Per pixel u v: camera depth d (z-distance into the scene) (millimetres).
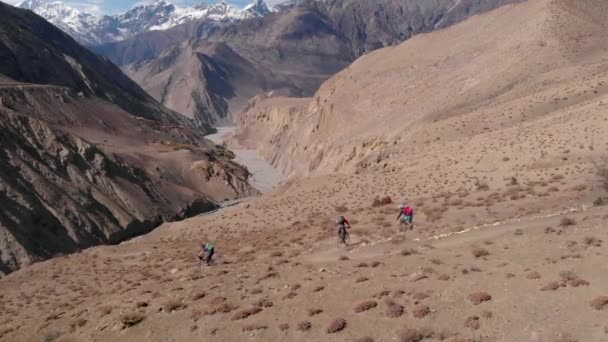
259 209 59312
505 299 16203
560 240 20953
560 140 48219
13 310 33062
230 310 19641
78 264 48125
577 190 33750
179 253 43188
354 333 16281
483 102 79375
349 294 19172
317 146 125625
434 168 54844
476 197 38344
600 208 26750
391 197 49094
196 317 19609
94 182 105000
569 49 85500
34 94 135250
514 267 18703
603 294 15211
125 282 33062
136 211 103562
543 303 15484
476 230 26766
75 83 181625
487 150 53938
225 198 127250
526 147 50188
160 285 26391
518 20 108875
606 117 49406
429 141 69312
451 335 14898
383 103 112125
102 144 129250
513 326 14656
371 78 131000
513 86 80688
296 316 18188
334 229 36969
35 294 37594
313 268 23734
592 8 100438
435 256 22234
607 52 82875
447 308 16469
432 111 85562
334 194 56688
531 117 64188
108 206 99750
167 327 19422
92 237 91062
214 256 35625
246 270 26406
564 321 14359
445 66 111438
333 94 145125
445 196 42031
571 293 15711
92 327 21266
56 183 97000
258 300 20016
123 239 95938
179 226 64062
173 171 129250
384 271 21062
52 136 106750
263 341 17047
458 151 58188
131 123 162500
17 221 82812
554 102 64875
